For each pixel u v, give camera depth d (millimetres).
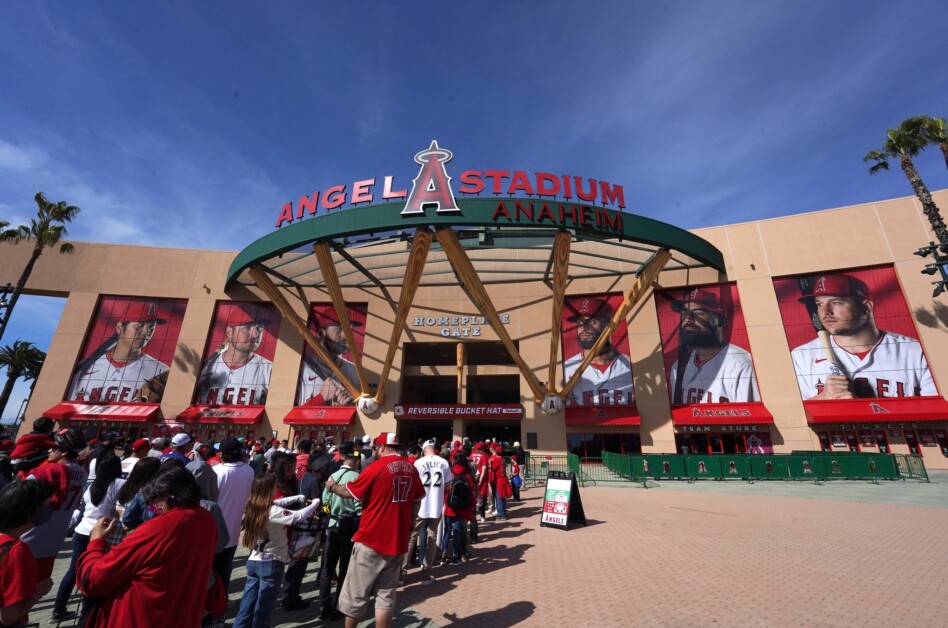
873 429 25188
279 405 30891
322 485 6121
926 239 27062
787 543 8453
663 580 6375
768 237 30156
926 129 23516
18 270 32156
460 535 7684
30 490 3029
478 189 21484
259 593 4172
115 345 31562
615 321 26703
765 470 19375
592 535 9539
